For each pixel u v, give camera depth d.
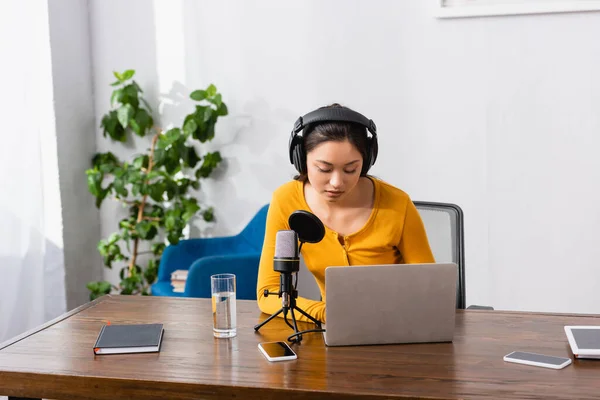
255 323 1.76
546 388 1.29
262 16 3.65
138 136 3.90
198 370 1.42
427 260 1.90
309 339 1.62
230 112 3.76
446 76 3.45
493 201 3.47
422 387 1.31
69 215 3.70
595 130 3.33
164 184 3.57
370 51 3.53
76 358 1.51
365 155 1.78
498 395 1.26
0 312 3.15
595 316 1.81
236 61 3.72
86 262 3.88
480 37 3.39
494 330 1.68
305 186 1.95
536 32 3.34
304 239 1.66
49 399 1.42
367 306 1.55
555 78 3.34
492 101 3.42
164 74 3.83
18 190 3.21
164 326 1.75
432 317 1.57
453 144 3.48
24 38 3.22
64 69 3.66
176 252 3.54
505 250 3.49
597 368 1.40
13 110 3.17
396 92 3.52
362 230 1.88
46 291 3.60
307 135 1.72
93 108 3.95
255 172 3.77
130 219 3.85
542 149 3.39
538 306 3.48
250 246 3.53
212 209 3.85
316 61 3.61
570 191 3.38
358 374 1.38
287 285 1.64
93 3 3.88
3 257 3.16
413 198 3.56
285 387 1.32
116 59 3.89
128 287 3.66
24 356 1.53
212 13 3.72
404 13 3.46
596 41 3.28
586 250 3.39
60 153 3.62
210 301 2.02
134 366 1.45
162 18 3.80
